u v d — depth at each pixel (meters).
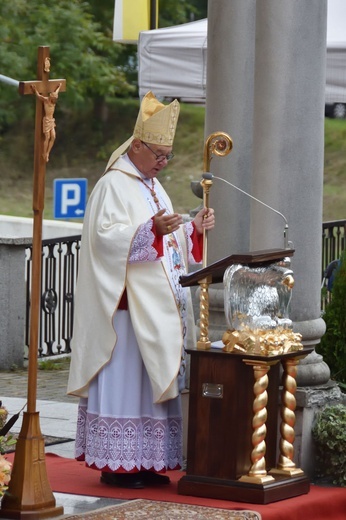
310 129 12.65
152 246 11.48
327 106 43.88
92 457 11.78
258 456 11.25
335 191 45.94
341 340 13.49
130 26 22.16
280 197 12.62
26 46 44.56
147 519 10.32
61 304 22.56
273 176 12.61
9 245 21.05
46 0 45.78
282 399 11.80
